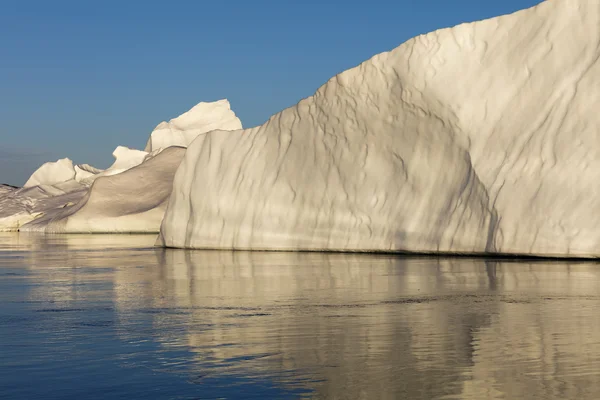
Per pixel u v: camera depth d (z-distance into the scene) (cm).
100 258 3347
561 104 2764
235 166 4003
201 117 12275
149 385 863
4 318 1435
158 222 7344
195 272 2431
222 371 925
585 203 2544
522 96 2909
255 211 3819
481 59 3064
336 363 952
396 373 888
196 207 4144
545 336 1100
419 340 1095
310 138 3681
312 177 3631
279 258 3088
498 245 2716
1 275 2470
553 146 2695
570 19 2872
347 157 3503
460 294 1652
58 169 14100
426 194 3150
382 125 3362
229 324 1297
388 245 3225
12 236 7706
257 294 1755
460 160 3044
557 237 2553
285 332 1198
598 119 2639
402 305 1493
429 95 3127
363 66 3388
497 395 785
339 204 3481
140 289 1930
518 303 1477
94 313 1484
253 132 4009
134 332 1235
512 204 2712
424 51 3164
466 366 915
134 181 7888
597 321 1230
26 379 902
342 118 3522
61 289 1972
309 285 1936
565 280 1880
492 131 2942
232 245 3888
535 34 2950
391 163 3338
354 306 1496
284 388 834
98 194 7775
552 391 795
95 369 952
